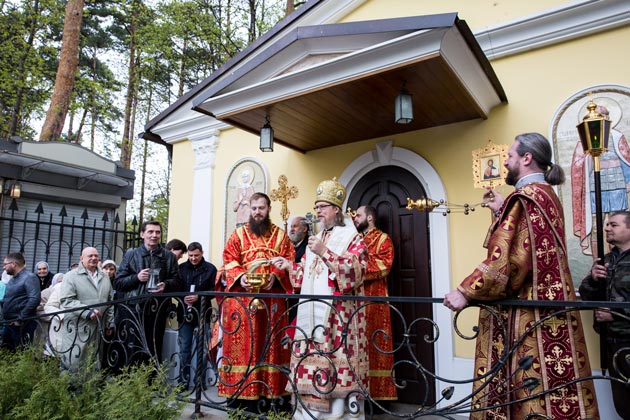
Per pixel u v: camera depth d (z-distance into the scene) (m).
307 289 3.31
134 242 7.97
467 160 4.40
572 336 2.09
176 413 3.05
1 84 12.18
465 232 4.32
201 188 6.46
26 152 8.12
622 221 2.75
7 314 5.09
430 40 3.13
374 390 3.90
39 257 8.30
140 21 14.66
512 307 2.22
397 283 4.66
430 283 4.48
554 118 3.95
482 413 2.27
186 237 6.59
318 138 5.08
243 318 3.72
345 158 5.25
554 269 2.16
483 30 4.30
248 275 3.32
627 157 3.59
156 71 15.29
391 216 4.84
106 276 4.72
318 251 3.03
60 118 8.96
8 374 3.51
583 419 1.99
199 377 3.35
